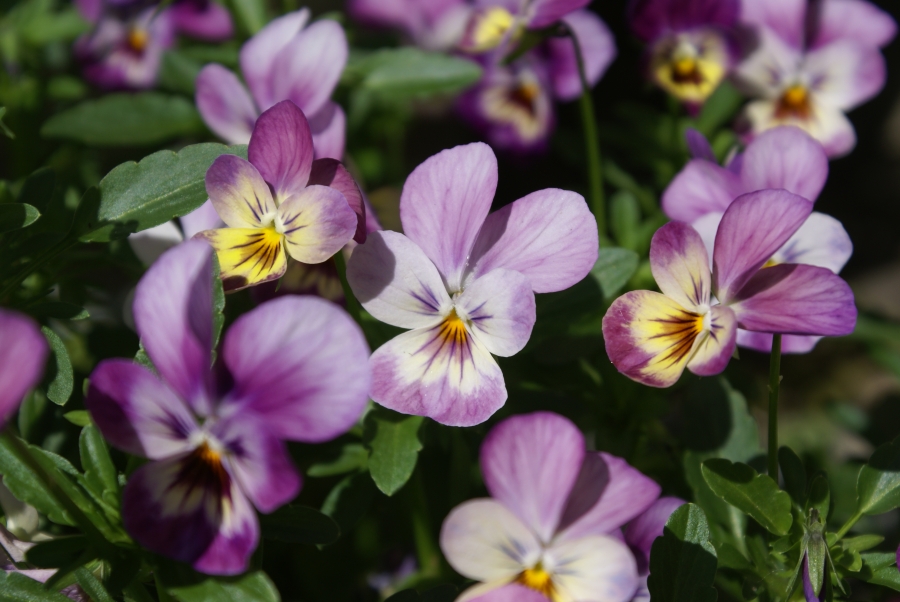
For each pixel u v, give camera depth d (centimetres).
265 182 29
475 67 41
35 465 27
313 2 64
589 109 38
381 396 29
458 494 33
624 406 35
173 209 30
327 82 34
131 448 26
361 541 37
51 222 35
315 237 28
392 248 29
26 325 24
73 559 28
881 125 69
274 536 28
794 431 55
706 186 33
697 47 40
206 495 26
